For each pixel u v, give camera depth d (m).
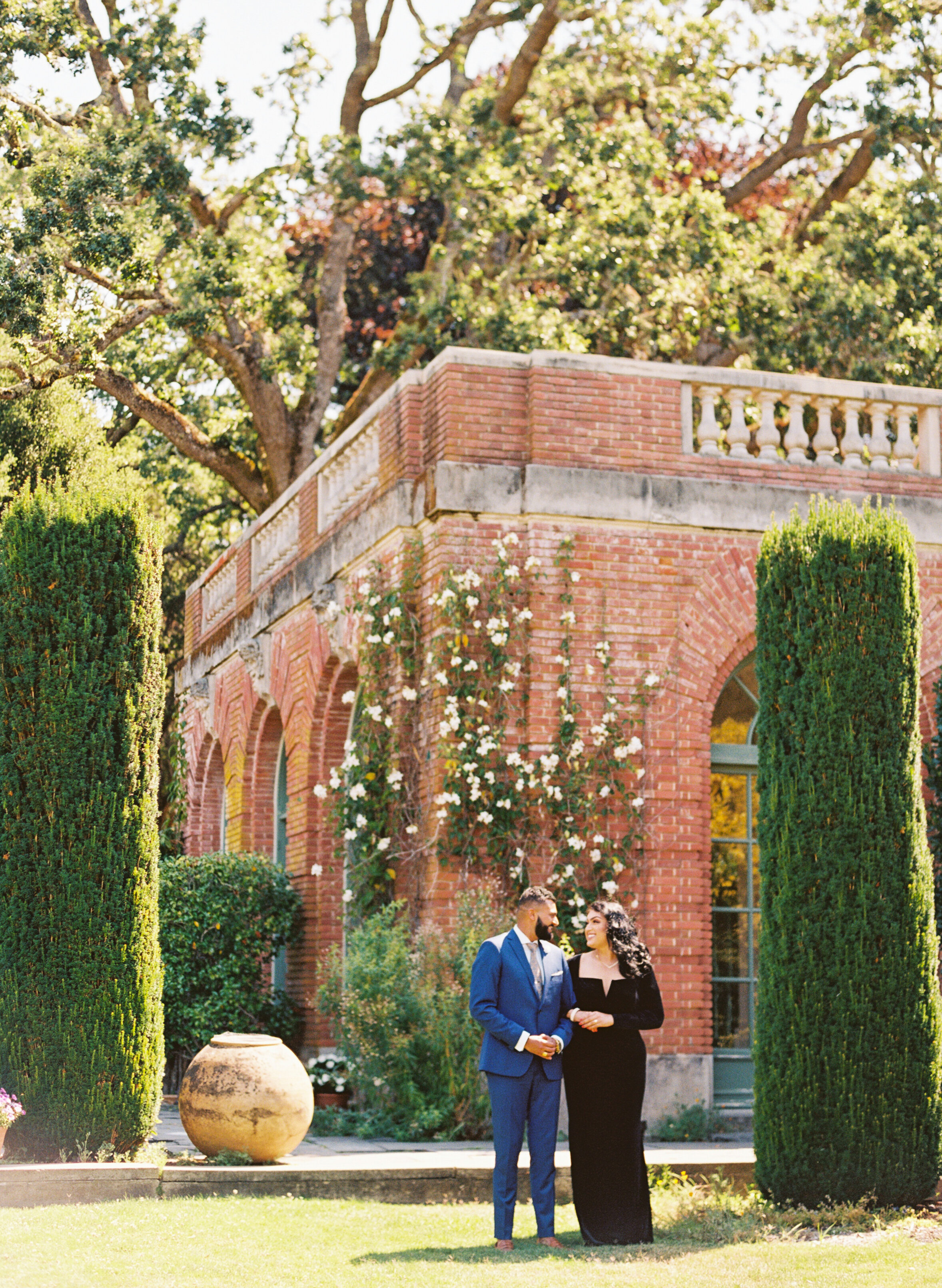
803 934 8.02
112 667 8.91
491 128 21.31
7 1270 6.12
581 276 20.95
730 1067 11.88
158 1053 8.73
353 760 12.11
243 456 23.52
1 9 18.34
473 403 11.81
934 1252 6.73
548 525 11.67
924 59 20.58
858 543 8.45
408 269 29.52
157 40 19.75
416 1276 6.10
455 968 10.75
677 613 11.87
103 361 18.58
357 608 12.58
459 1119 10.55
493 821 11.23
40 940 8.52
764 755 8.41
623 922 7.36
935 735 12.53
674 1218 7.67
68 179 16.78
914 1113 7.95
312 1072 12.10
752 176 23.77
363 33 22.77
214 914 14.09
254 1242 6.83
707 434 12.37
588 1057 7.25
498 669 11.39
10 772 8.66
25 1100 8.33
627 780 11.58
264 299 21.55
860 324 20.44
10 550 8.91
